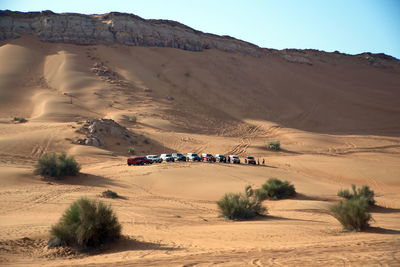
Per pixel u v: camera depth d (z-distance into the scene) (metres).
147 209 19.38
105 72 99.69
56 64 101.88
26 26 123.88
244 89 110.12
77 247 10.73
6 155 38.31
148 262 8.05
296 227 13.85
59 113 67.56
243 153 54.22
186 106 88.56
